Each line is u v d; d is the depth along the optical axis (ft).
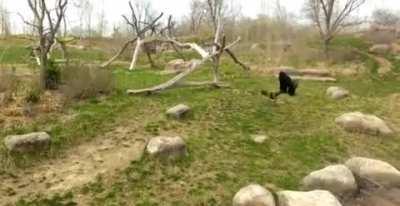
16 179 38.78
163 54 136.46
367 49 139.85
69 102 56.59
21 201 35.40
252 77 92.84
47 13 60.75
